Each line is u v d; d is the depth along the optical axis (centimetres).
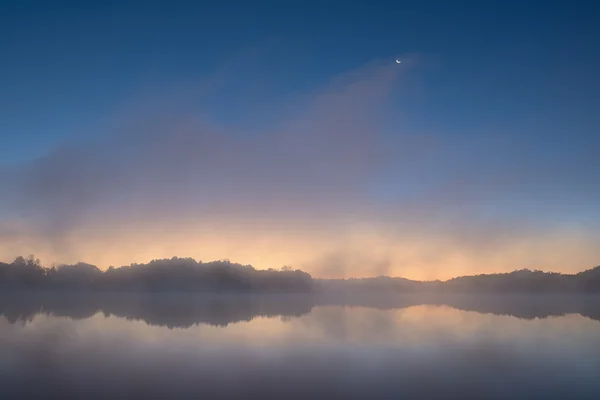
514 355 2989
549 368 2608
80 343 3409
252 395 2097
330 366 2675
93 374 2452
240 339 3622
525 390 2191
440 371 2552
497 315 5866
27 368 2588
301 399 2072
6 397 2075
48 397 2072
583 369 2594
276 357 2912
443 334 3941
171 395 2117
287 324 4691
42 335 3806
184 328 4316
